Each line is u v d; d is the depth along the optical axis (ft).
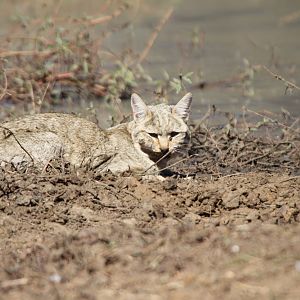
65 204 39.06
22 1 89.92
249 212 37.88
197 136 51.13
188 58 79.30
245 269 30.07
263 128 56.08
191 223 35.32
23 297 28.96
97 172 42.93
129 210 38.37
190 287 29.09
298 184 41.42
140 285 29.55
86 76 65.10
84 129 44.24
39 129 43.60
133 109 44.32
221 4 112.68
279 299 27.81
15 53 62.03
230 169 47.50
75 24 70.49
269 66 75.56
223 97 65.92
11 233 35.65
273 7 109.40
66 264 31.42
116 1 84.07
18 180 40.34
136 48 82.38
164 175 45.39
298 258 30.63
